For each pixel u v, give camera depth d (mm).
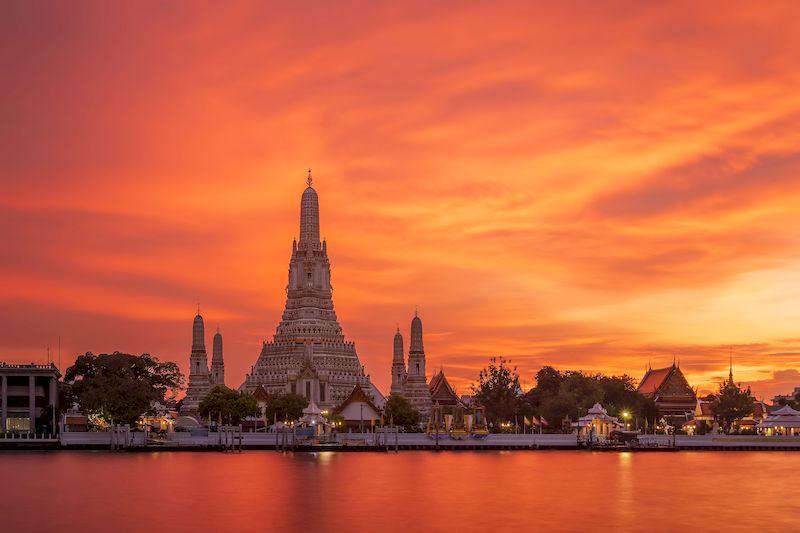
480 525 106438
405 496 131125
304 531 102312
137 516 112312
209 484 145375
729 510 119562
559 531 103188
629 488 143000
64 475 159250
